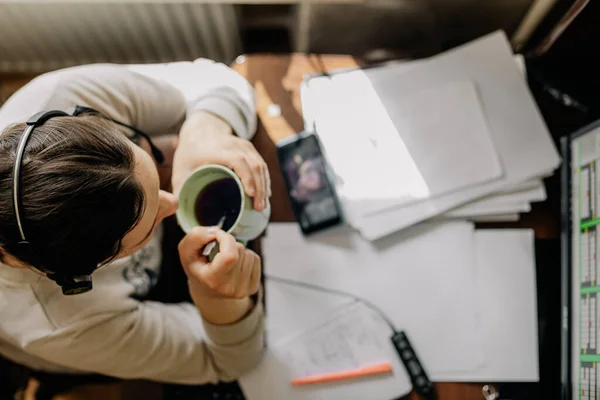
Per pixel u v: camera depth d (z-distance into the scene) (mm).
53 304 515
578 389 621
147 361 583
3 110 551
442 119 720
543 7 854
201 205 525
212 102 646
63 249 361
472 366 687
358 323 701
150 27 984
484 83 727
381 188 712
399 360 688
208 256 510
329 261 714
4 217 345
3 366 888
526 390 682
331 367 692
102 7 920
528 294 698
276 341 705
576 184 656
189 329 637
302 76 769
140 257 625
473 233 711
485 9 946
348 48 1131
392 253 711
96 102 571
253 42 1224
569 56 733
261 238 721
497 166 699
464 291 700
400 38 1074
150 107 646
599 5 616
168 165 698
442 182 707
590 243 620
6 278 489
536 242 715
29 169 337
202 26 976
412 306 702
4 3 893
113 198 358
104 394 910
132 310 582
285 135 747
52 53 1092
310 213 701
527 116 711
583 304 625
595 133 620
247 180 530
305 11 977
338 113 735
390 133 724
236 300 585
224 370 658
